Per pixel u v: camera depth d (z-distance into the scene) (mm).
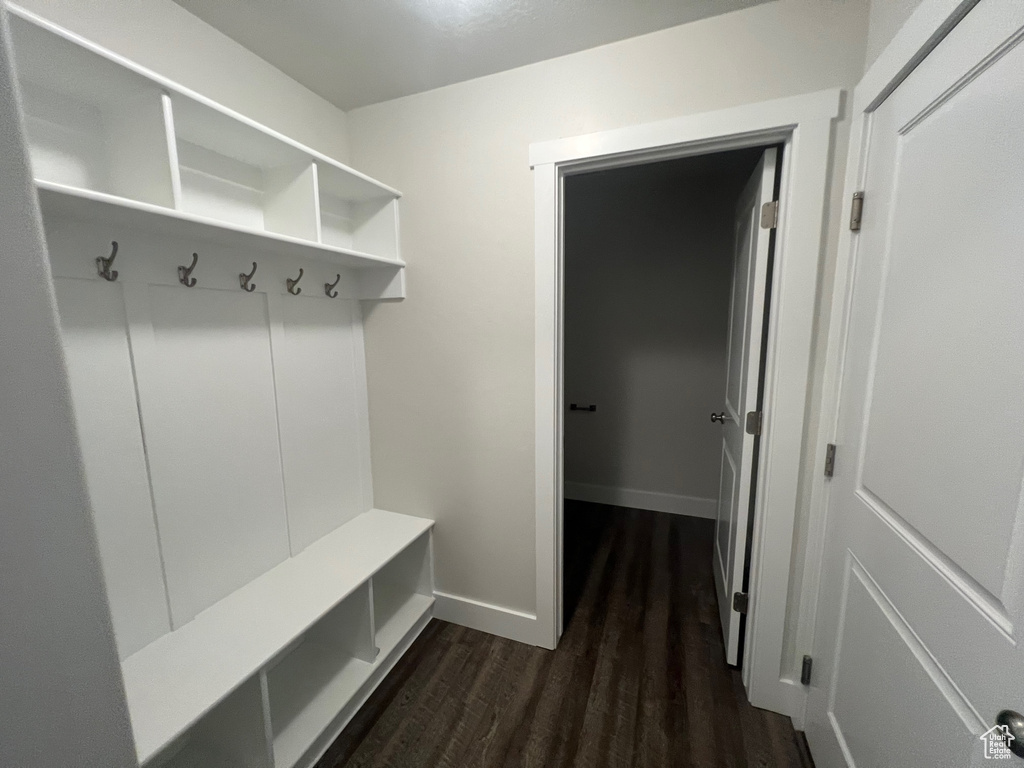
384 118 1705
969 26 716
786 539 1351
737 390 1729
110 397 1051
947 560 737
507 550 1781
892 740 870
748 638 1499
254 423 1429
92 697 448
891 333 948
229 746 1211
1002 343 625
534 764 1277
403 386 1858
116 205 849
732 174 2633
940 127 798
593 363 3119
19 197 375
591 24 1265
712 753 1306
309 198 1344
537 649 1748
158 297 1138
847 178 1160
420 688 1555
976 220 690
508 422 1691
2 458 367
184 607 1232
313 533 1688
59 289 951
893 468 918
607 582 2217
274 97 1475
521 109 1490
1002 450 618
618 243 2930
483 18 1238
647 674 1606
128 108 975
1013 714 569
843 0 1119
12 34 732
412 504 1929
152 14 1132
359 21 1250
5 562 372
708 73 1260
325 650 1628
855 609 1072
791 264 1240
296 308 1566
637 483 3131
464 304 1689
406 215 1728
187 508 1233
